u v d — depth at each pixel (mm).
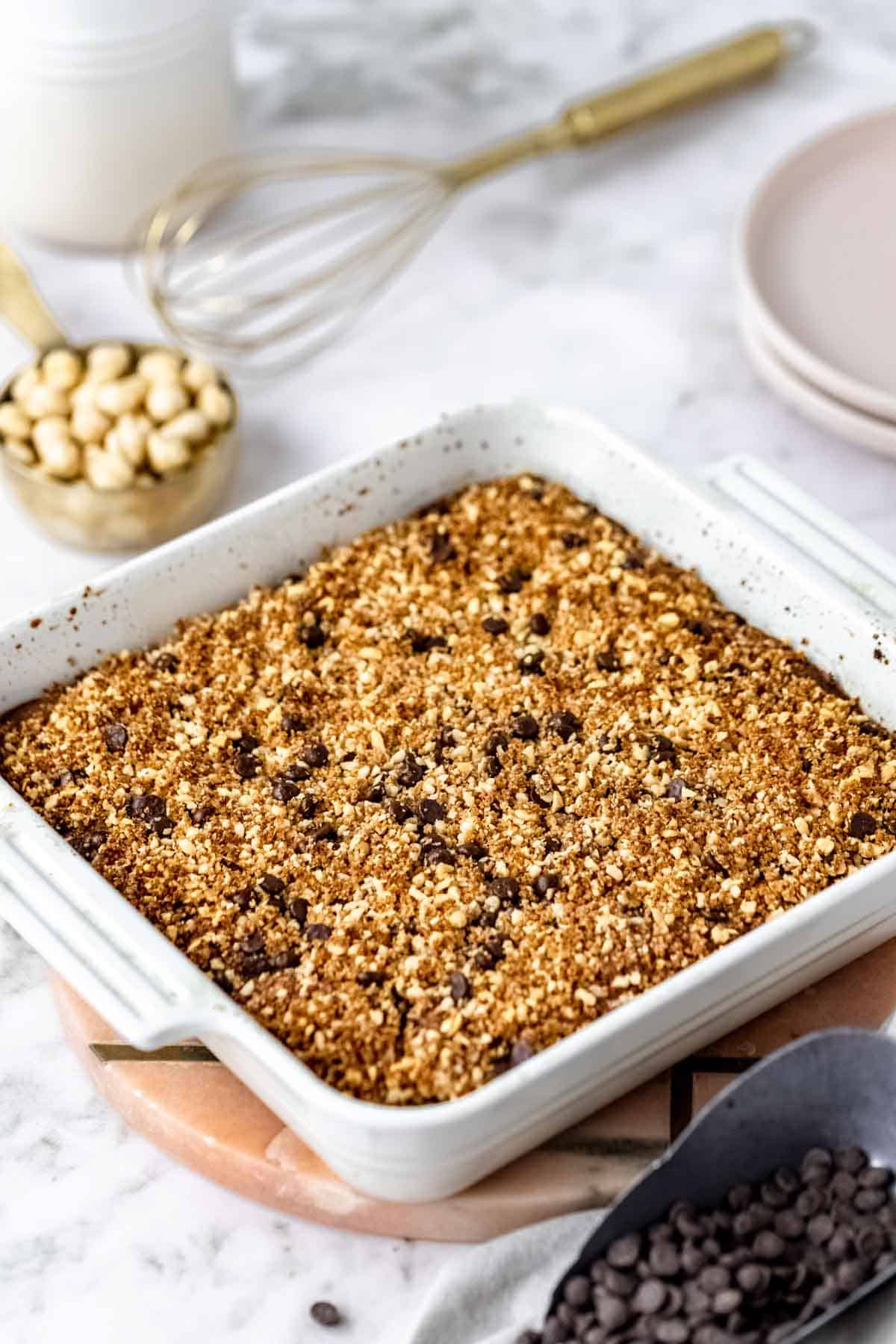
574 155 1358
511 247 1317
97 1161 1030
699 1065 1027
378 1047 997
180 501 1169
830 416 1191
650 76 1324
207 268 1295
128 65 1229
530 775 1069
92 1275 1004
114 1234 1013
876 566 1106
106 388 1177
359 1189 992
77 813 1059
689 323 1284
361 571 1127
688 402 1250
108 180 1265
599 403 1248
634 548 1135
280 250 1309
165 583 1102
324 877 1039
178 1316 996
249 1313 997
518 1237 992
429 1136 945
